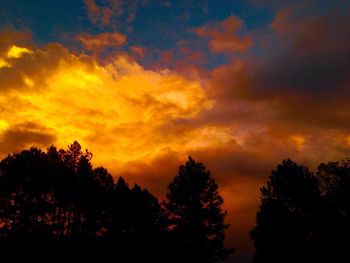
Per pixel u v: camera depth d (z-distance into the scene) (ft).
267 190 138.00
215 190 137.28
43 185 122.93
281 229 132.36
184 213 134.41
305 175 133.80
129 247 138.82
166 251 135.23
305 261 127.65
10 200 120.26
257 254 137.39
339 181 129.49
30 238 119.34
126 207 143.54
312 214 129.80
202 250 130.72
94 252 130.93
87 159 136.26
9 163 121.08
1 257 112.06
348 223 125.29
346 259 122.01
